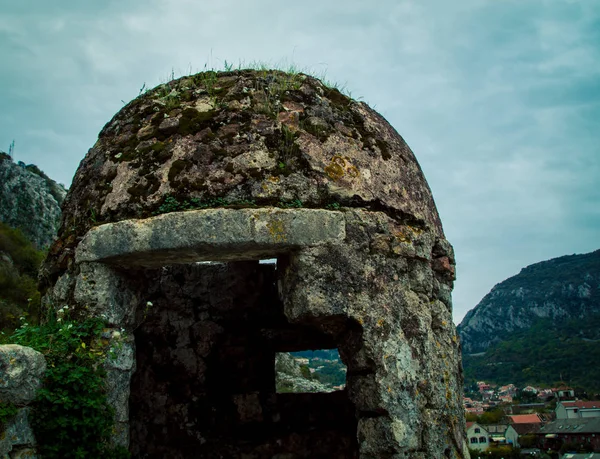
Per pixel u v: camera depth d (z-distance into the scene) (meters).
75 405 3.16
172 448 5.50
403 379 3.51
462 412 4.14
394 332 3.59
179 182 3.63
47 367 3.21
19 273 16.11
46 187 29.02
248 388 5.94
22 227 24.80
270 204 3.56
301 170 3.71
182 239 3.43
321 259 3.48
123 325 3.78
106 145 4.22
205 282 6.03
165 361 5.71
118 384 3.56
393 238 3.78
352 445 5.60
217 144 3.75
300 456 5.60
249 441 5.64
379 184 3.94
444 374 3.89
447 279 4.46
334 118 4.09
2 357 2.88
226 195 3.58
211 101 4.06
